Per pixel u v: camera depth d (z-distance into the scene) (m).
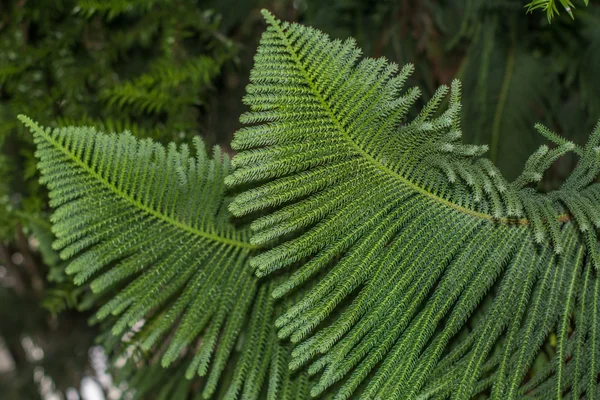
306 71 0.71
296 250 0.71
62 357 1.53
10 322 1.59
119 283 0.89
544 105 1.11
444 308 0.73
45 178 0.74
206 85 1.21
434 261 0.74
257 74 0.71
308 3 1.19
